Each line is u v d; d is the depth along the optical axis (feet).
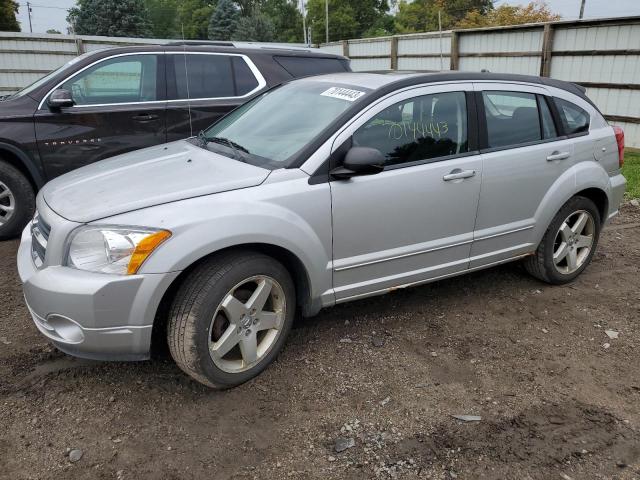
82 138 18.38
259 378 10.55
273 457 8.58
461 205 12.37
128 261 8.84
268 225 9.78
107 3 118.73
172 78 19.92
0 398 9.81
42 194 11.16
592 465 8.57
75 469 8.27
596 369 11.18
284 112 12.44
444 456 8.67
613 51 34.01
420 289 14.66
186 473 8.23
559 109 14.29
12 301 13.52
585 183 14.40
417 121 11.86
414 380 10.61
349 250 11.10
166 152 12.45
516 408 9.86
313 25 213.66
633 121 33.83
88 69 18.63
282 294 10.46
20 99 17.81
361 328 12.51
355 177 10.91
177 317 9.43
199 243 9.12
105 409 9.61
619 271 16.28
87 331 8.91
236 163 10.86
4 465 8.31
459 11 150.61
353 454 8.68
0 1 153.99
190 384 10.36
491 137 12.92
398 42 52.44
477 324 12.85
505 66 42.06
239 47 21.56
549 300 14.21
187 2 173.27
